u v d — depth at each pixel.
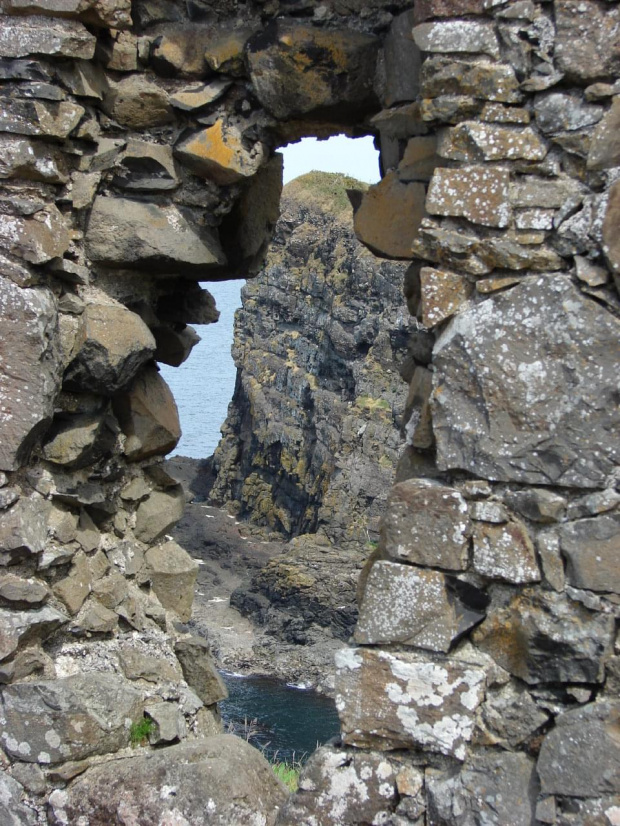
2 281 4.70
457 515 3.88
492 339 3.80
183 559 5.87
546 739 3.71
